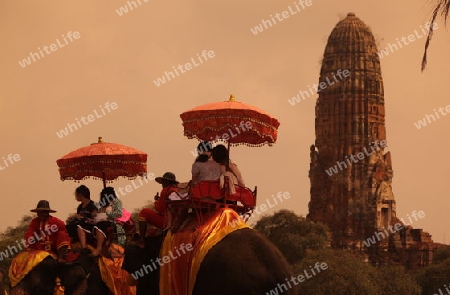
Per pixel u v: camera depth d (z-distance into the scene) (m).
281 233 134.25
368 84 163.00
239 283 15.05
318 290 102.56
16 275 17.61
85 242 19.06
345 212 160.62
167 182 18.58
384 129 163.38
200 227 16.19
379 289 107.19
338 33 165.25
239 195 16.97
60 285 17.81
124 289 19.09
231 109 16.77
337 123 162.62
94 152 20.38
